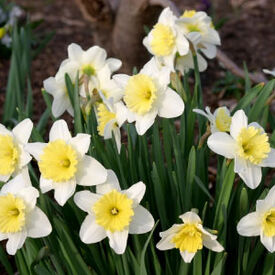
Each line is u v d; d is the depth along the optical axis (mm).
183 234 914
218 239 976
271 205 914
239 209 988
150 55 1707
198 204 1043
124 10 1593
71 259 963
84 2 1666
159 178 1011
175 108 970
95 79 1119
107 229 902
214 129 971
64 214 1021
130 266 988
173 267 1035
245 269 1008
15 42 1468
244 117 929
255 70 1945
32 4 2500
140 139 1024
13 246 917
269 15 2402
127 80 1008
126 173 1022
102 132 1023
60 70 1116
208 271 969
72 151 910
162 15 1083
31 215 923
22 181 932
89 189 997
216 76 1926
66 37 2189
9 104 1504
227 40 2184
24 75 1498
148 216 921
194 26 1111
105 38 1785
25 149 938
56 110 1129
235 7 2453
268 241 921
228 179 946
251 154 917
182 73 1127
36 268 952
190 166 963
